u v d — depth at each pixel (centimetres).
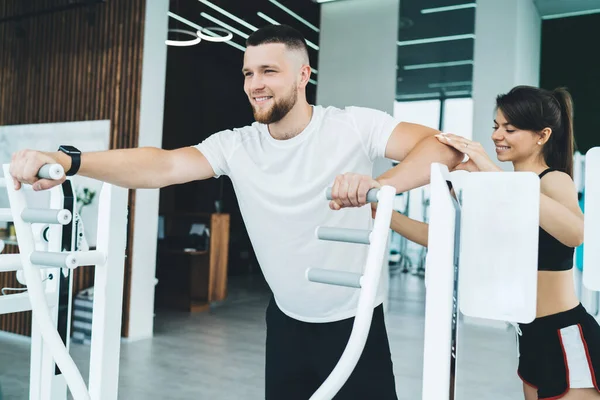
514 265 91
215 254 731
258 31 139
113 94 515
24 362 433
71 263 116
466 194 94
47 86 561
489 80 659
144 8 500
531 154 174
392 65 700
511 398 372
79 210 524
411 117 727
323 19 746
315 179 145
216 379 396
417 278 1030
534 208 89
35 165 108
